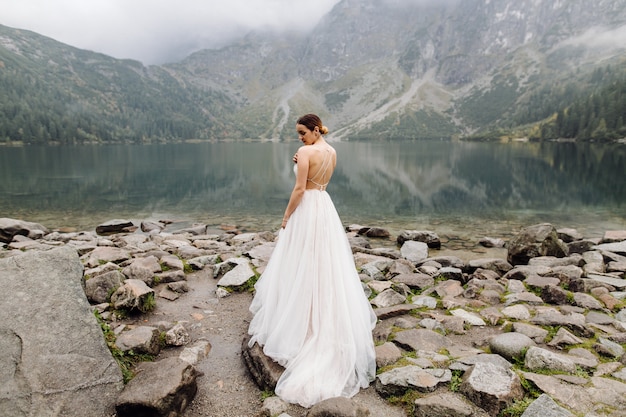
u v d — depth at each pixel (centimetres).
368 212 2125
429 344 455
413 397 355
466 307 592
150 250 948
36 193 2717
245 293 647
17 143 14462
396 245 1358
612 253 977
